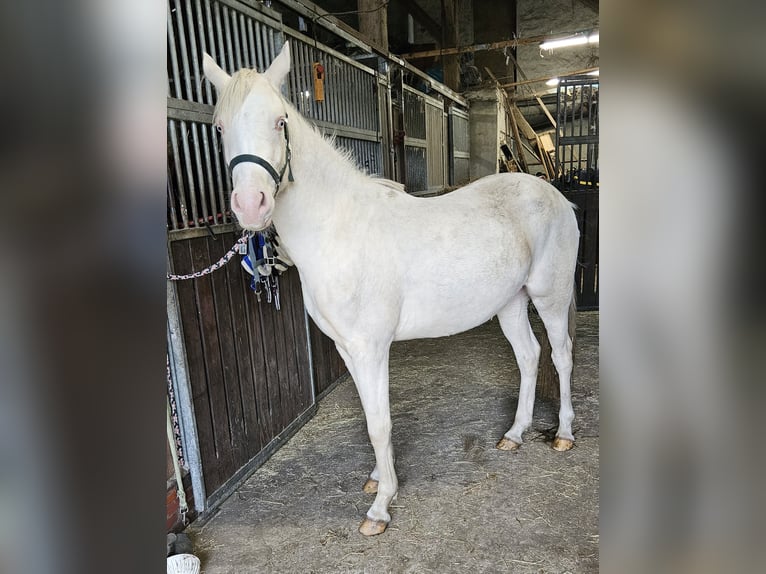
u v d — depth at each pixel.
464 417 2.51
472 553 1.55
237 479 2.00
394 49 8.34
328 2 6.73
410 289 1.71
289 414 2.43
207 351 1.83
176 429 1.73
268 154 1.29
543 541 1.59
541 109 10.10
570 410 2.15
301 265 1.62
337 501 1.88
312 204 1.54
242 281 2.06
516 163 8.02
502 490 1.87
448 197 1.90
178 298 1.68
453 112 6.60
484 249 1.77
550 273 2.02
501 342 3.74
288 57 1.46
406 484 1.94
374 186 1.76
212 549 1.65
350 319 1.62
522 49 9.38
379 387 1.68
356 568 1.53
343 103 3.11
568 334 2.15
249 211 1.24
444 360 3.40
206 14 1.83
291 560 1.58
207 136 1.87
